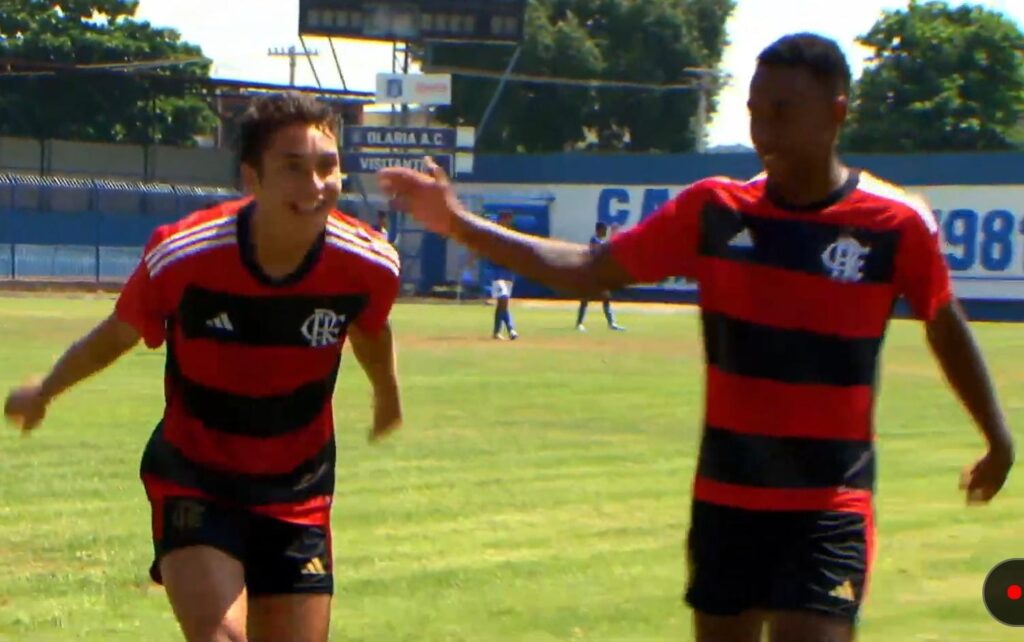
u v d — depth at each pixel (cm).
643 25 8156
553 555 1059
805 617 520
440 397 2039
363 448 1545
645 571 1015
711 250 535
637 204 5772
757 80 527
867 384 536
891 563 1046
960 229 5122
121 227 5806
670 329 3784
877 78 7094
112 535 1095
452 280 5797
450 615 898
